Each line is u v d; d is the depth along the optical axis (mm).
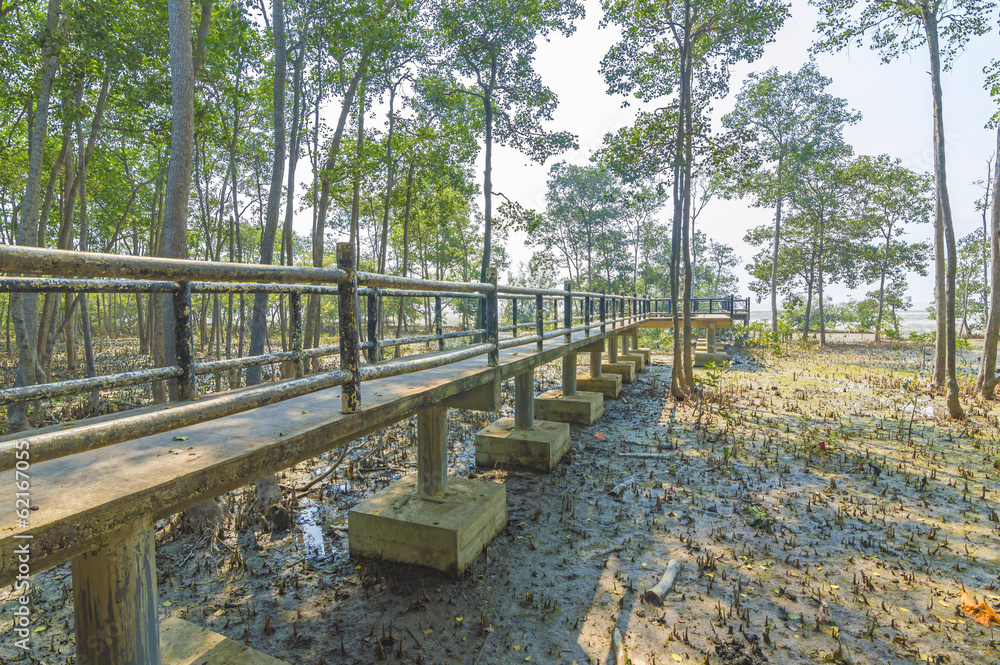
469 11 14172
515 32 14570
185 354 2293
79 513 1426
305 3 9469
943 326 11523
